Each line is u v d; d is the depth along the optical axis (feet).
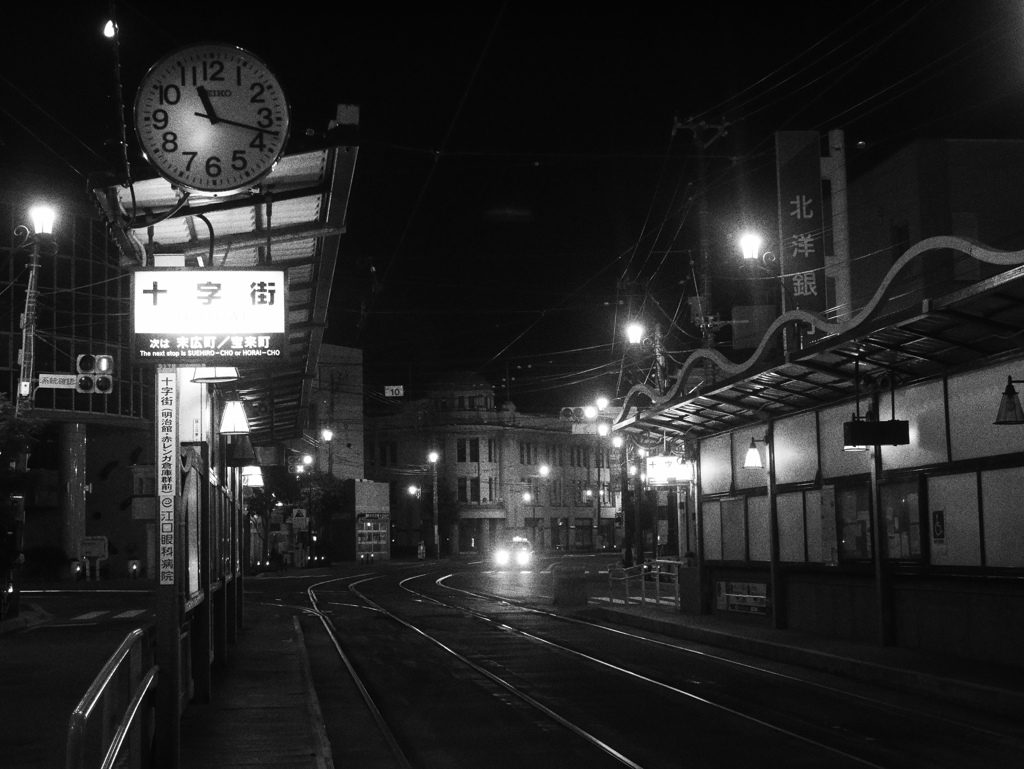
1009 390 45.47
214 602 60.34
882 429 54.85
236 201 35.94
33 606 113.39
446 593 145.48
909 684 48.91
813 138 90.79
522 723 43.86
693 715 44.42
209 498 46.98
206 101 32.99
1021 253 40.14
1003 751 36.40
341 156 33.68
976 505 52.31
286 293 33.32
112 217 34.88
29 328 95.25
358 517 287.69
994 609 51.34
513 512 334.44
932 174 94.07
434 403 333.62
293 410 89.25
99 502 188.96
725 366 66.64
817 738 39.06
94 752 17.54
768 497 72.84
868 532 61.31
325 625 95.25
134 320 32.83
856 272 103.50
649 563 101.14
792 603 70.90
